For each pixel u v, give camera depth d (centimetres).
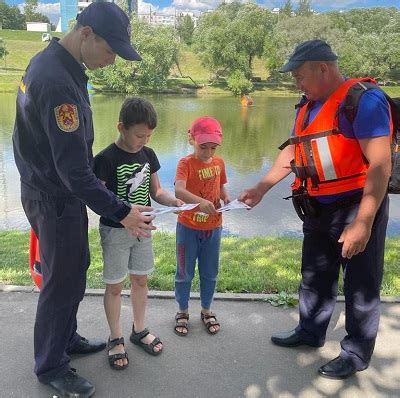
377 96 230
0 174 1302
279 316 336
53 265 236
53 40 223
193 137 294
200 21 6606
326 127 244
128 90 4494
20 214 959
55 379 251
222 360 283
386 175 228
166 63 4816
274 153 1948
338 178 250
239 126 2811
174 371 272
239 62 5438
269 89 5366
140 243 276
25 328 310
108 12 212
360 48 4447
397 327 319
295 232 878
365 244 234
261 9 5775
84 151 215
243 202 295
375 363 281
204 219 295
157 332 311
